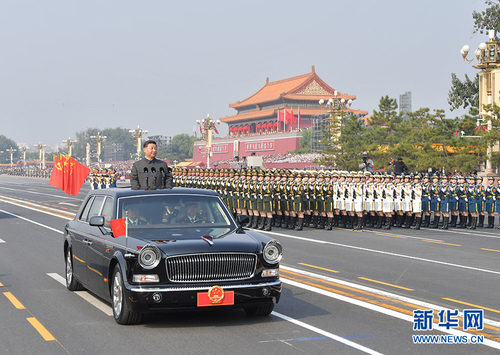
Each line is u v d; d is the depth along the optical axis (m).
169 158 195.25
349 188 21.17
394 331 6.83
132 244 6.91
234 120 166.38
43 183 82.19
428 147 39.00
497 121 32.50
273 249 7.01
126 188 8.45
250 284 6.76
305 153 108.19
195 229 7.52
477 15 53.72
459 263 12.59
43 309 8.01
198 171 27.69
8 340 6.43
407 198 21.72
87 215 9.02
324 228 21.45
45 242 16.17
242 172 22.81
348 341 6.38
